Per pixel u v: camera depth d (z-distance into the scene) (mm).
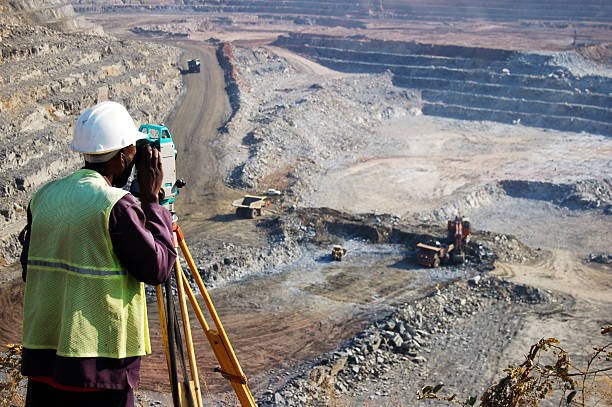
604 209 62375
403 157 75375
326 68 123562
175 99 84188
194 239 43062
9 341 28859
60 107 60594
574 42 130625
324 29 170750
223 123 76500
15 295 33688
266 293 34344
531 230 59000
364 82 110438
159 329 27234
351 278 37312
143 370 23703
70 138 56969
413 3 199625
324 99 91250
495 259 41875
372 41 132000
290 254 41375
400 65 121125
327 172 67750
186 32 156875
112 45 85875
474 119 97062
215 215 49719
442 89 108812
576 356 27156
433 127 91562
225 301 32969
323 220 46281
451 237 41469
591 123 89188
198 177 60188
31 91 59250
